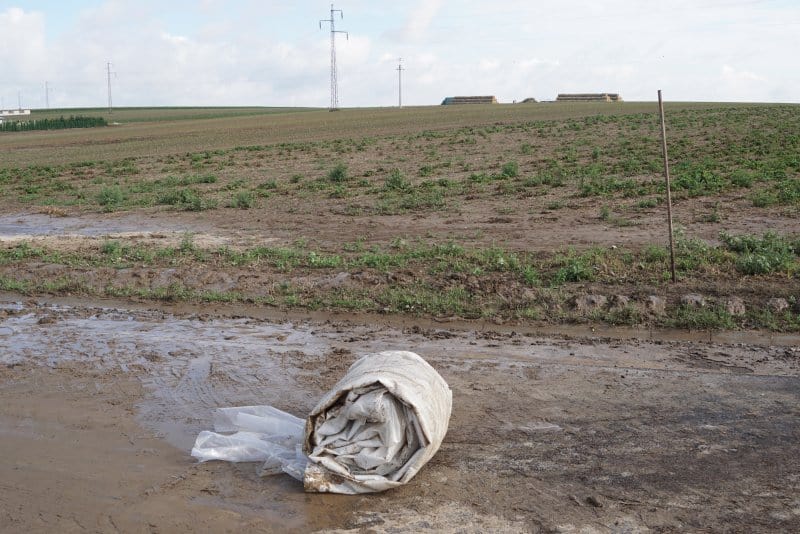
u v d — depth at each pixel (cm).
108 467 616
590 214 1880
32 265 1467
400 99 12744
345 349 927
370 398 564
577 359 873
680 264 1225
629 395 756
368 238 1689
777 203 1881
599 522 516
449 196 2295
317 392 783
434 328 1022
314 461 570
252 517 533
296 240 1680
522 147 3588
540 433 668
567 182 2448
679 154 3039
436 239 1641
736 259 1231
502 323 1032
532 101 13388
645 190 2144
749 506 533
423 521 522
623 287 1127
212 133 6531
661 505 538
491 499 551
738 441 644
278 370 856
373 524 521
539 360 872
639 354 886
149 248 1622
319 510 541
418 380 590
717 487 563
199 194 2592
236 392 788
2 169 4112
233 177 3112
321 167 3275
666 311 1038
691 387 775
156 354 923
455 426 687
